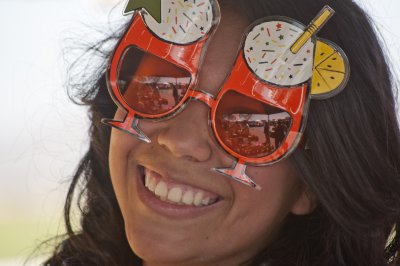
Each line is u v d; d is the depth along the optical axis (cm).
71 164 265
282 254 196
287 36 174
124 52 181
